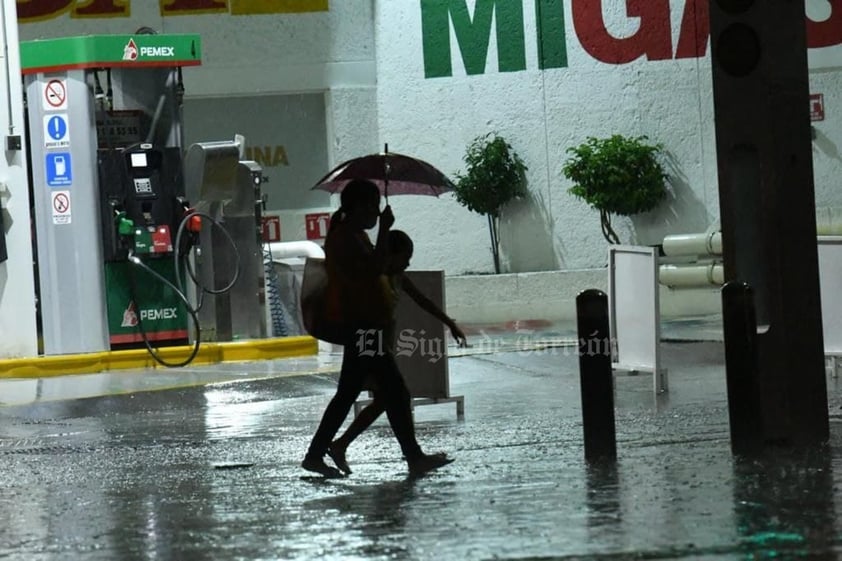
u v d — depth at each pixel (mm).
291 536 15289
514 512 16062
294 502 17484
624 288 28000
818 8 52906
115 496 18656
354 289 18953
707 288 46219
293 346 35625
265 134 56094
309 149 56344
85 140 34281
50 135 34406
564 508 16188
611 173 52031
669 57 54062
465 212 55500
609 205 52344
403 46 55594
